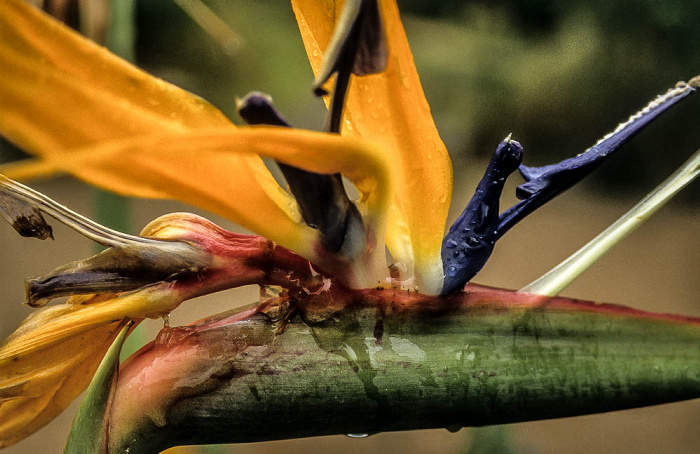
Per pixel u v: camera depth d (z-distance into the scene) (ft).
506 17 6.92
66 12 1.37
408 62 0.80
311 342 0.80
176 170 0.71
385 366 0.80
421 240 0.81
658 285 4.69
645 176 6.13
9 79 0.66
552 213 5.81
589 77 6.31
